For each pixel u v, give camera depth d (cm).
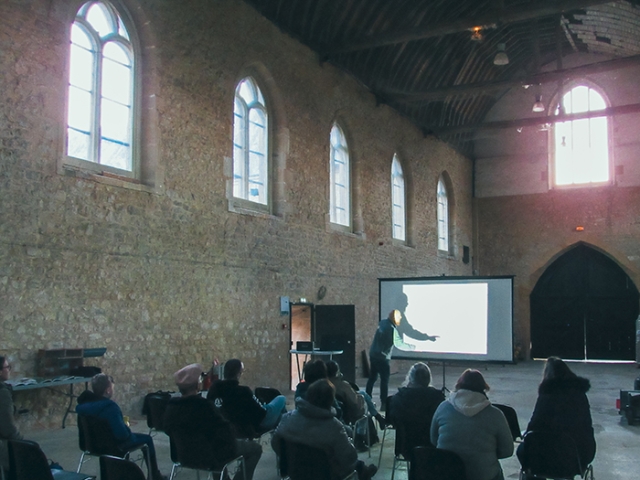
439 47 1444
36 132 661
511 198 1950
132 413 750
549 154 1909
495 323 901
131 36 803
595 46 1706
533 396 1041
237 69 966
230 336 923
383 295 987
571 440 398
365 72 1330
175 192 837
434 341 938
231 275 933
